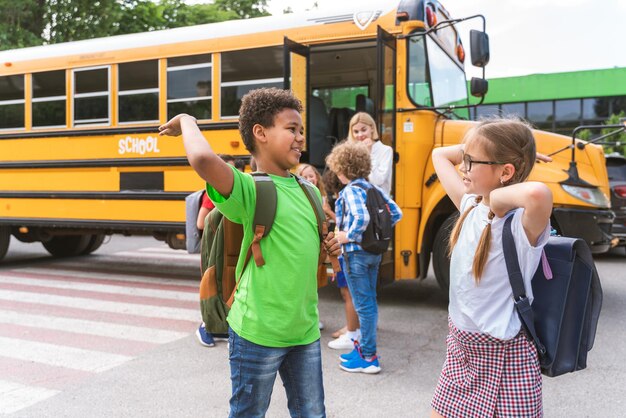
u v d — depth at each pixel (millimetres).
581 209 5562
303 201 2084
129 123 7043
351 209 3740
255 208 1944
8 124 7848
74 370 4059
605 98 20438
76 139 7363
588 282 1845
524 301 1772
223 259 2324
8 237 8570
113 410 3346
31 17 15484
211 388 3707
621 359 4273
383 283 5559
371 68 7473
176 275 8203
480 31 5391
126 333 5051
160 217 6867
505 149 1823
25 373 3992
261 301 1980
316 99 7020
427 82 5918
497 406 1813
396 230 5730
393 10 5820
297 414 2117
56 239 9945
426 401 3477
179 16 18250
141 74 6969
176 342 4773
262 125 2031
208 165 1764
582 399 3520
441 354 4422
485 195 1893
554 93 20906
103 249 11422
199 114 6645
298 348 2092
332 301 6324
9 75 7793
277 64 6230
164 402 3471
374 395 3572
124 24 16562
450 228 5645
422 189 5754
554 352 1814
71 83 7379
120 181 7109
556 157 5750
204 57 6602
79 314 5734
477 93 5547
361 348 3984
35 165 7641
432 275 8164
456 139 5773
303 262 2010
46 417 3240
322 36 6066
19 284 7371
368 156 3943
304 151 6223
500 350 1826
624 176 9180
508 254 1773
